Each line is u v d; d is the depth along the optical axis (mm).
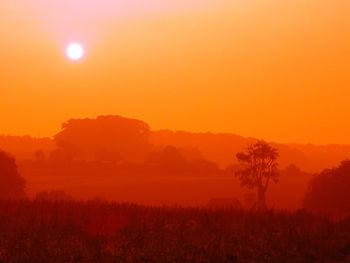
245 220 124875
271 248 102875
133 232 111250
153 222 120125
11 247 93000
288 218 129625
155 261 90438
